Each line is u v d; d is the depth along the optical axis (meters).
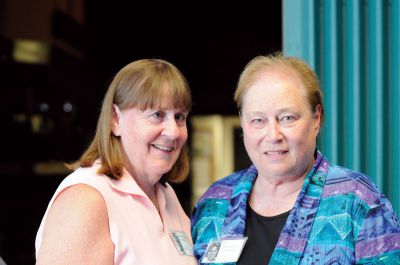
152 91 1.72
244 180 1.85
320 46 2.44
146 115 1.75
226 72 7.33
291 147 1.65
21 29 6.57
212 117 7.17
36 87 7.02
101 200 1.63
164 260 1.72
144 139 1.75
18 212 6.62
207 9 7.42
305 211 1.67
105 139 1.74
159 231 1.76
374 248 1.57
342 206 1.64
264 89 1.65
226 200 1.88
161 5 7.50
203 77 7.35
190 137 7.05
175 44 7.53
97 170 1.70
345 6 2.41
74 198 1.61
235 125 7.15
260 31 7.26
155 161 1.78
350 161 2.42
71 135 7.18
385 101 2.38
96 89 7.39
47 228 1.59
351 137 2.41
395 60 2.38
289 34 2.49
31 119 7.02
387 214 1.60
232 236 1.76
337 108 2.40
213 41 7.44
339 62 2.41
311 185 1.70
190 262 1.80
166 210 1.92
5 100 6.86
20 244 6.29
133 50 7.54
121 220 1.66
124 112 1.75
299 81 1.66
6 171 6.83
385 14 2.37
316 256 1.60
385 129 2.38
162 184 1.99
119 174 1.72
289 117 1.64
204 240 1.85
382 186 2.37
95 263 1.58
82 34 7.22
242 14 7.26
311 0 2.42
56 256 1.54
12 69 6.80
